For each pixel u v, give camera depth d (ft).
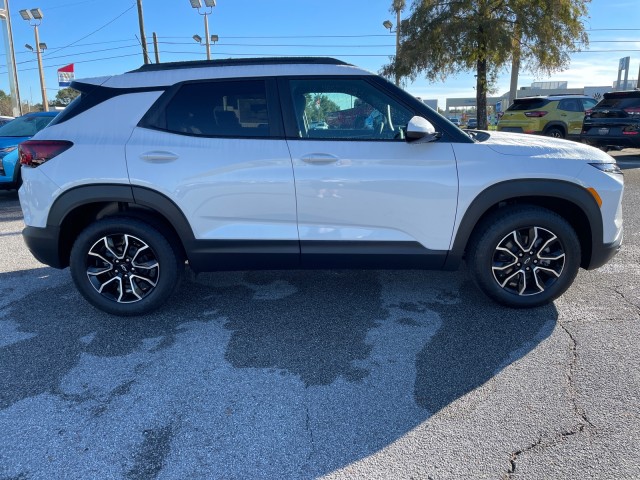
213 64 11.48
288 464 7.11
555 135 46.73
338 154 10.89
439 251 11.30
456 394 8.73
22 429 7.93
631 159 42.80
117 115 11.26
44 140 11.21
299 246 11.26
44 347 10.62
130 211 11.76
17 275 15.29
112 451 7.41
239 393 8.86
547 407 8.28
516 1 47.34
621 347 10.19
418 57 51.80
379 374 9.41
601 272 14.62
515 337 10.72
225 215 11.11
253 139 11.02
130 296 11.94
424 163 10.93
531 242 11.39
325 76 11.19
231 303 12.81
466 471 6.91
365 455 7.27
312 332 11.16
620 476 6.75
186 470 7.02
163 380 9.30
